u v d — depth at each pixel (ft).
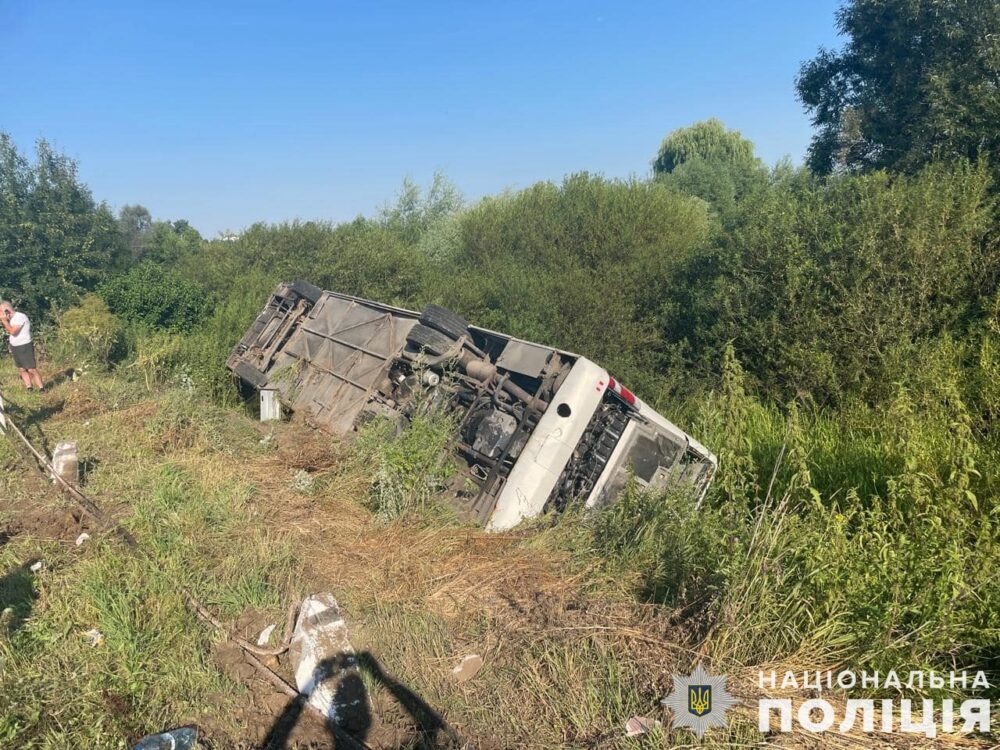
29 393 38.81
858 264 33.73
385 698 13.26
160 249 84.89
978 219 32.94
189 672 13.39
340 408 30.09
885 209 34.35
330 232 67.31
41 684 12.57
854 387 32.40
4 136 59.47
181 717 12.39
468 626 15.64
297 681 13.39
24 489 23.40
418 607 16.19
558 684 13.28
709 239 43.52
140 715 12.30
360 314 34.40
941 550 14.56
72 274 58.75
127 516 20.58
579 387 21.75
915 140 44.57
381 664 14.08
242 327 49.24
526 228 59.93
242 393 40.52
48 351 50.98
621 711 12.57
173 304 54.60
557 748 11.84
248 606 16.01
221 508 21.13
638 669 13.44
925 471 19.88
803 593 14.43
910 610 13.79
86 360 45.75
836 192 38.09
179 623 14.55
